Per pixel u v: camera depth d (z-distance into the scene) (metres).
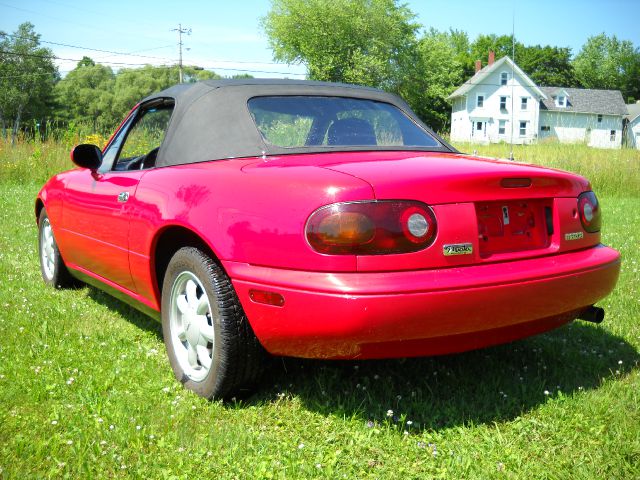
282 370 3.00
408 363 3.14
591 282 2.64
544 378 2.98
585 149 19.50
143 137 3.57
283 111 3.06
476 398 2.76
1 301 4.19
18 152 14.25
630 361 3.23
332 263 2.21
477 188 2.39
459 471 2.19
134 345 3.45
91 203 3.66
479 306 2.28
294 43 54.16
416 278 2.22
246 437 2.40
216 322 2.59
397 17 55.00
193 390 2.82
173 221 2.77
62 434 2.41
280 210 2.35
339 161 2.61
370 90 3.55
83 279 4.20
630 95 97.75
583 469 2.18
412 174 2.34
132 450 2.31
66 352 3.26
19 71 83.56
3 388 2.79
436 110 72.94
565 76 86.38
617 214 9.91
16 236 6.67
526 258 2.52
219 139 2.99
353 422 2.54
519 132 64.38
